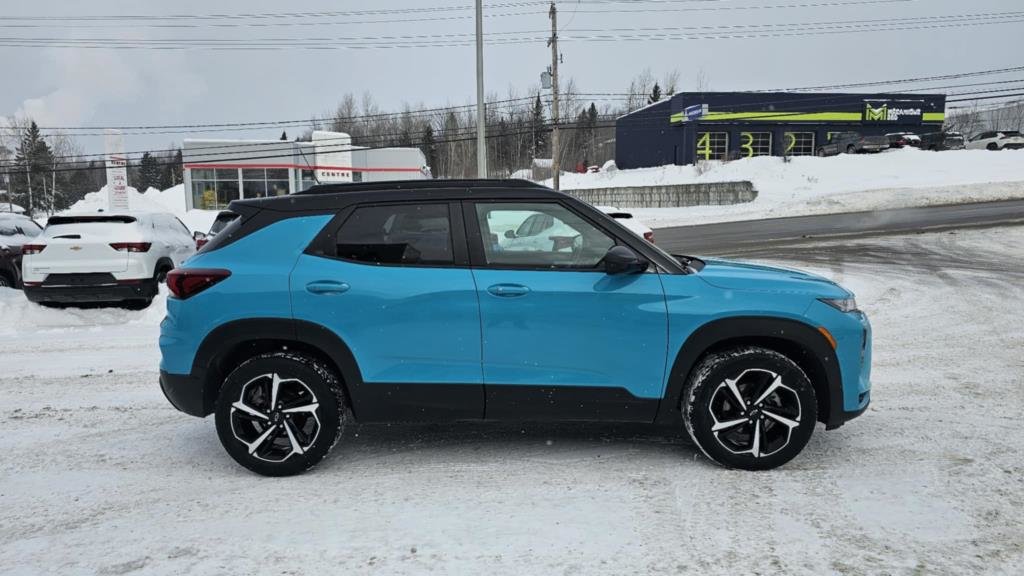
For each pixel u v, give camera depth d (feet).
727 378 12.30
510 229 12.63
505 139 232.73
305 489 12.10
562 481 12.30
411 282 12.30
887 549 9.73
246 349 12.93
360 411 12.53
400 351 12.32
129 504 11.60
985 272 39.93
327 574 9.22
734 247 58.44
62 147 244.01
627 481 12.25
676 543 9.95
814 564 9.32
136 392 19.12
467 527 10.53
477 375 12.35
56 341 26.48
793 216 89.51
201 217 111.75
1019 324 26.61
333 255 12.53
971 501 11.30
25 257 30.04
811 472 12.59
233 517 11.00
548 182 160.86
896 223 70.90
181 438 15.12
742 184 112.68
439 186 12.87
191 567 9.45
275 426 12.51
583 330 12.23
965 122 210.18
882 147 136.67
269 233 12.75
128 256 30.42
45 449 14.43
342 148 141.08
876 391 18.16
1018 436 14.49
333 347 12.34
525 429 15.24
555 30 111.45
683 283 12.35
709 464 13.05
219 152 128.16
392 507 11.30
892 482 12.10
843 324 12.35
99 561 9.66
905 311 29.66
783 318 12.23
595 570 9.23
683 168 141.79
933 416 15.96
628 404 12.46
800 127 154.51
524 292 12.16
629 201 122.21
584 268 12.42
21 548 10.07
